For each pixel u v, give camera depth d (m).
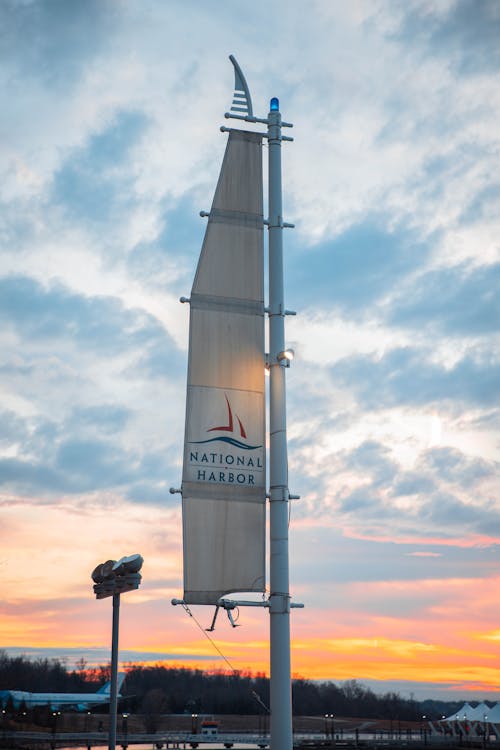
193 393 27.70
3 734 130.25
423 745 119.25
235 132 29.98
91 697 181.12
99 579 29.41
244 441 27.72
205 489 27.06
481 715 136.38
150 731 175.75
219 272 28.81
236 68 30.61
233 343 28.39
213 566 26.61
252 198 29.62
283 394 28.45
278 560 27.30
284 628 26.86
